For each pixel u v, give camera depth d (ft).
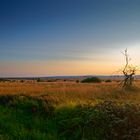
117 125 43.27
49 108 60.75
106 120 45.55
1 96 73.67
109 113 46.52
